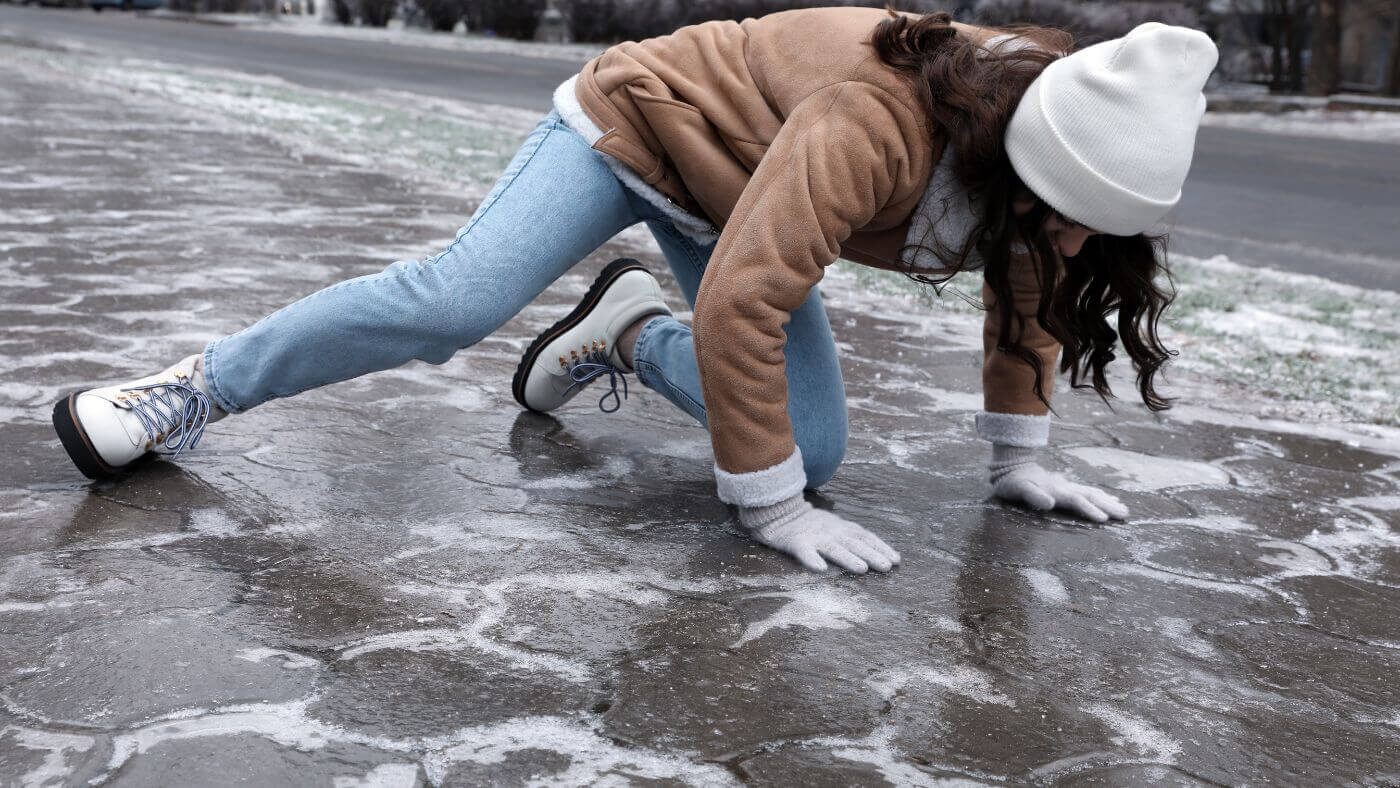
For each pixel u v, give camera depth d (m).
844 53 2.20
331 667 1.90
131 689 1.81
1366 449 3.53
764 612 2.20
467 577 2.27
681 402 2.91
